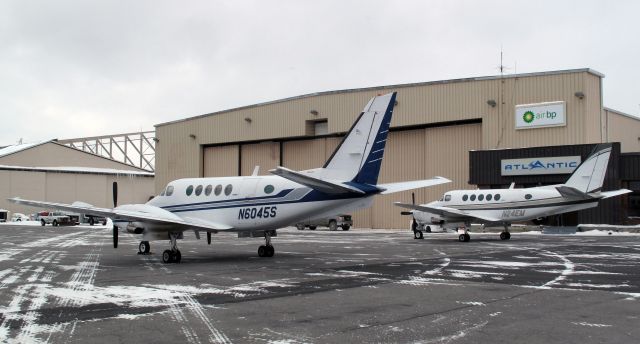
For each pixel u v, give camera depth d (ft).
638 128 168.35
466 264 51.34
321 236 112.16
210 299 32.32
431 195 140.36
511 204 95.14
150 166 327.88
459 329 24.13
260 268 49.26
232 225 59.67
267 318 26.73
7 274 45.60
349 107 151.43
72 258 61.11
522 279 40.24
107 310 28.96
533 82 125.18
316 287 36.96
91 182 274.98
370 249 72.49
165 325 25.27
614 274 42.80
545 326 24.62
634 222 113.29
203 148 188.03
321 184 50.65
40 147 280.31
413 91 141.59
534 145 124.47
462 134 136.05
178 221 54.65
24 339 22.72
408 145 146.51
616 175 111.75
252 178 60.13
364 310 28.66
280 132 165.07
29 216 245.65
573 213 116.37
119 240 98.27
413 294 33.68
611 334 23.07
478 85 132.05
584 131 118.73
